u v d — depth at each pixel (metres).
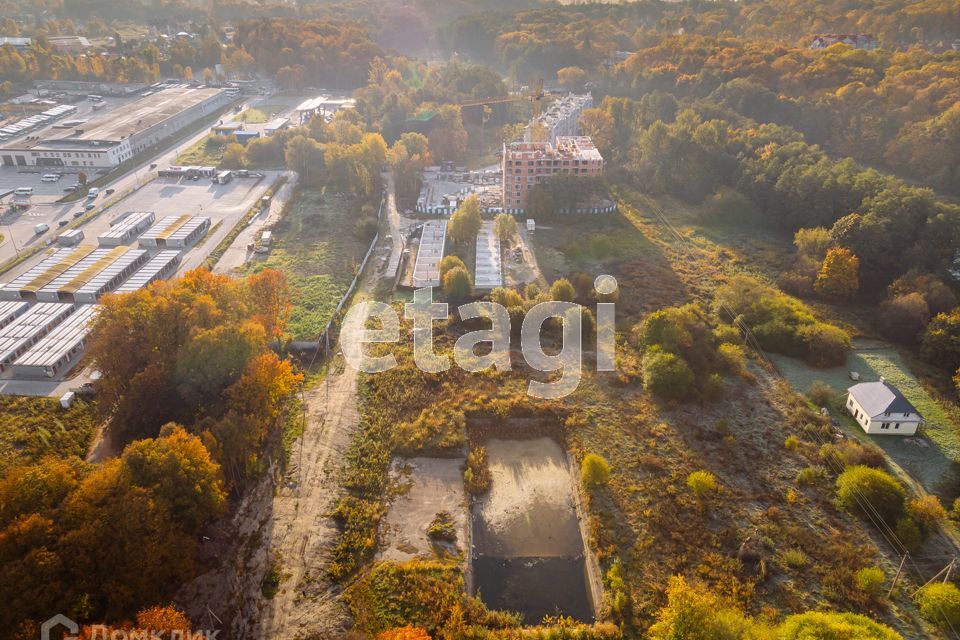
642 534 95.62
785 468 108.00
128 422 100.62
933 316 147.12
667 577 89.19
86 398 115.75
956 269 159.12
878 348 142.62
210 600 82.44
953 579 88.62
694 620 75.31
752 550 91.50
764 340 141.62
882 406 114.44
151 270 159.62
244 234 188.12
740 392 126.94
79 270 156.38
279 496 99.75
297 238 186.00
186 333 108.69
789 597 86.00
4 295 146.50
